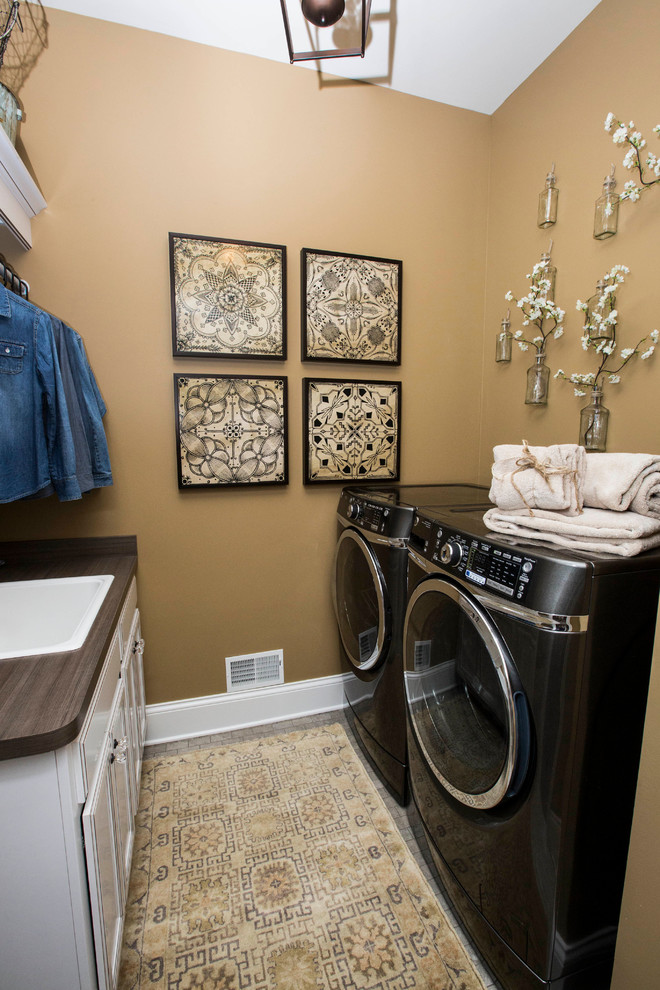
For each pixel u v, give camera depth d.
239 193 1.86
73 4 1.59
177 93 1.75
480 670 1.07
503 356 2.09
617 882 0.99
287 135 1.90
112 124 1.69
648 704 0.81
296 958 1.17
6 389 1.19
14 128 1.38
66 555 1.79
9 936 0.80
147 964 1.15
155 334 1.81
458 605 1.13
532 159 1.94
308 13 1.45
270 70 1.85
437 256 2.19
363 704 1.83
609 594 0.87
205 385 1.87
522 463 1.14
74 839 0.80
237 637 2.06
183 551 1.94
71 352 1.53
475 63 1.88
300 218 1.95
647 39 1.41
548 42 1.76
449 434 2.32
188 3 1.58
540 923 0.94
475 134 2.20
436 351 2.24
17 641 1.41
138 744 1.60
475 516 1.34
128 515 1.86
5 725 0.74
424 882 1.37
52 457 1.38
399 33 1.71
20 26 1.58
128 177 1.73
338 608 2.03
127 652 1.42
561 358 1.84
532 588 0.90
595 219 1.58
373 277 2.06
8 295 1.19
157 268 1.79
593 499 1.08
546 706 0.88
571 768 0.89
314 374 2.05
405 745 1.56
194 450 1.88
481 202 2.25
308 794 1.69
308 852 1.46
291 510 2.08
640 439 1.51
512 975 1.04
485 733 1.05
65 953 0.82
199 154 1.80
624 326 1.54
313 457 2.06
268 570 2.07
